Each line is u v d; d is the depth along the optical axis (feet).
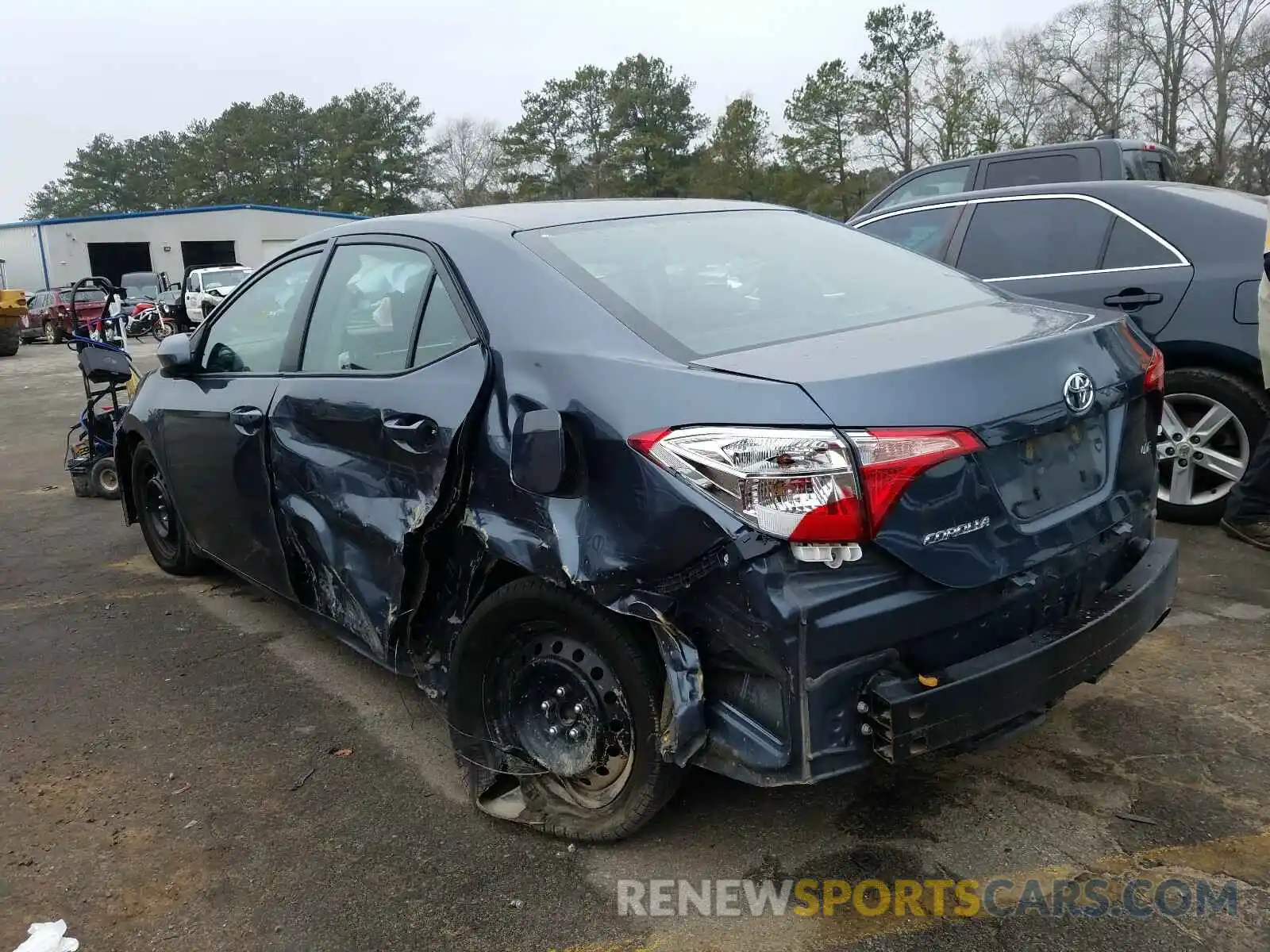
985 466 7.48
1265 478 15.03
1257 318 15.03
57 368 64.80
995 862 8.61
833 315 9.18
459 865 9.03
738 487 7.01
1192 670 11.75
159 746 11.44
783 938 7.89
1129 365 8.98
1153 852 8.61
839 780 9.93
